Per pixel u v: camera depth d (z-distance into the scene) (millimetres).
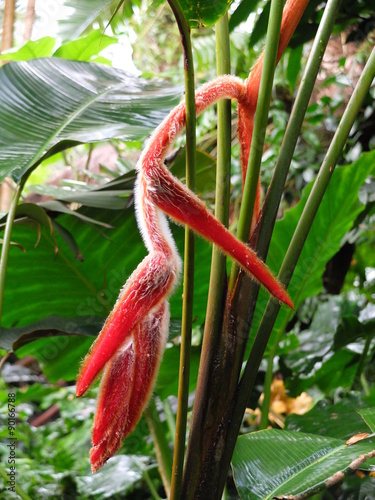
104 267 957
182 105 467
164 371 992
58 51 1306
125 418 428
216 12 493
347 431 814
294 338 1250
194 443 543
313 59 541
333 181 938
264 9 968
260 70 536
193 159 469
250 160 526
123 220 907
